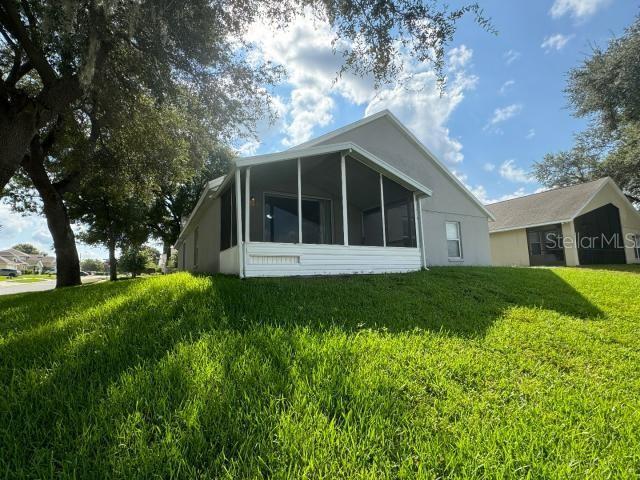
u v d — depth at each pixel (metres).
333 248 7.59
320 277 6.98
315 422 1.95
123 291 6.12
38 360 2.79
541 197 18.45
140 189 12.55
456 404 2.33
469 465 1.68
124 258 29.88
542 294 6.73
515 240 17.53
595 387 2.86
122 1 4.84
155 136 9.59
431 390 2.53
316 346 3.09
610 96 13.93
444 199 12.55
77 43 5.13
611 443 2.02
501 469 1.67
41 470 1.51
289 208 9.82
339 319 4.18
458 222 12.78
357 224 10.84
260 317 3.92
